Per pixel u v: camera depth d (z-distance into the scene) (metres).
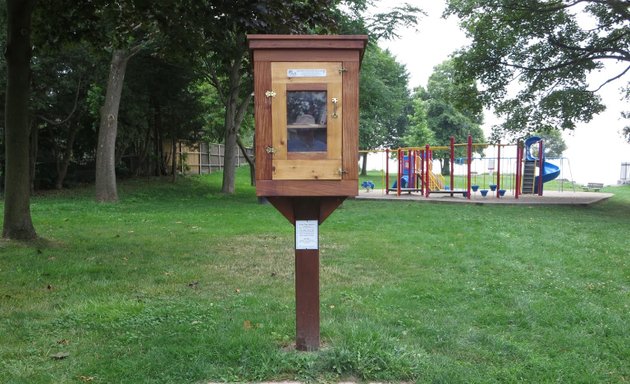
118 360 3.79
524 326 4.75
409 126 54.38
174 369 3.63
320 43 3.54
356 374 3.61
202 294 5.73
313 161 3.59
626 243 9.41
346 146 3.60
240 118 21.95
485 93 19.64
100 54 11.23
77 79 17.95
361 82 20.98
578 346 4.25
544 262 7.58
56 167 21.45
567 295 5.73
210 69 21.09
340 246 8.98
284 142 3.59
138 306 5.14
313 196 3.68
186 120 23.52
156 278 6.49
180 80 21.86
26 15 8.35
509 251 8.49
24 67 8.53
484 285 6.20
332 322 4.65
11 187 8.67
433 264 7.48
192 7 8.48
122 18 9.98
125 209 14.94
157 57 19.91
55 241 9.03
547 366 3.79
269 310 5.08
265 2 7.85
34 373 3.57
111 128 16.89
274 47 3.54
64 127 21.05
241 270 7.04
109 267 7.05
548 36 17.83
